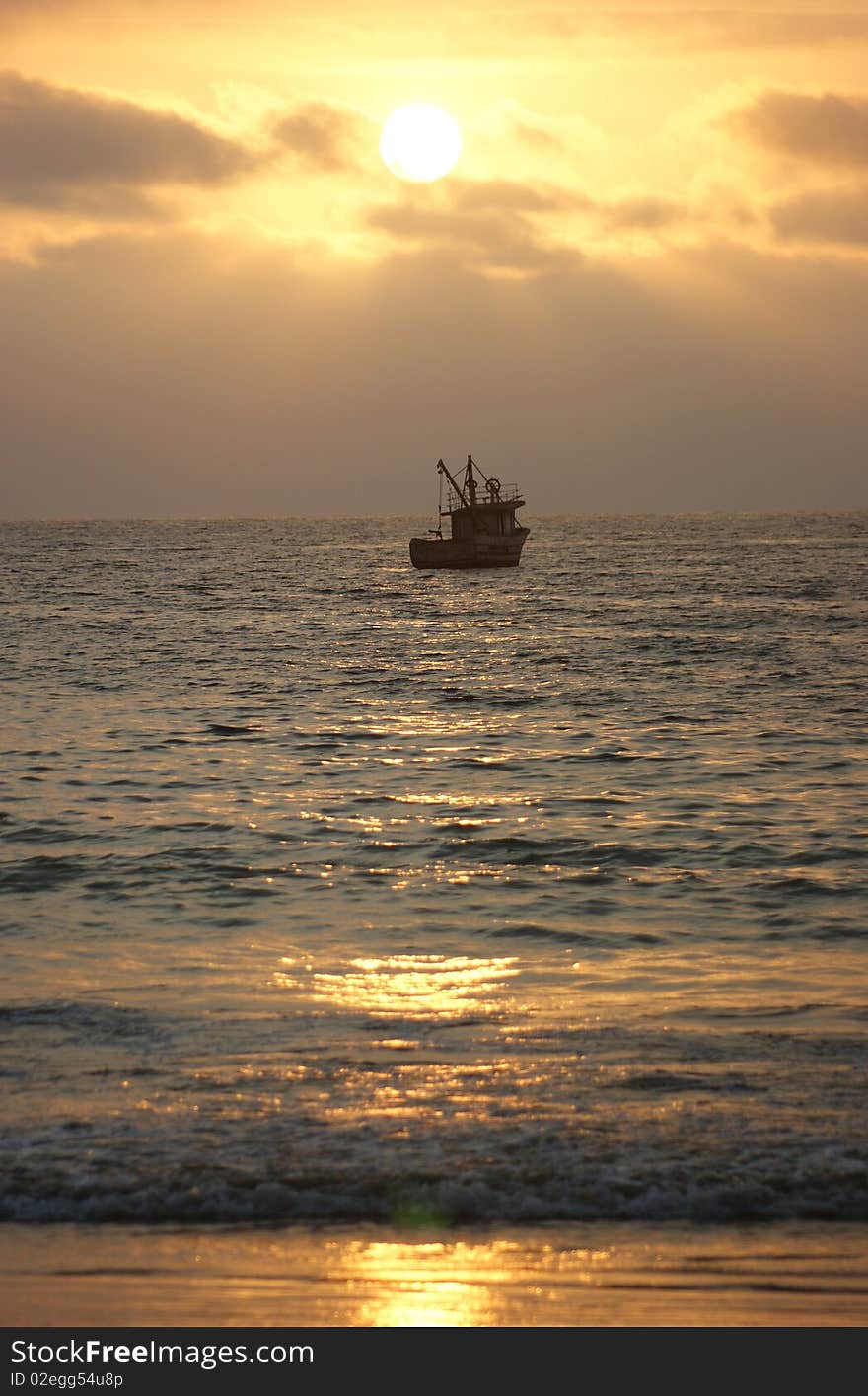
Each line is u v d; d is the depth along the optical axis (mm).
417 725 82500
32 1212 20688
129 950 36344
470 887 44250
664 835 51844
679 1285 18781
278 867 46906
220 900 42531
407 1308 18281
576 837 51594
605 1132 23297
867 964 34938
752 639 138375
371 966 34812
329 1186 21422
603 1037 28531
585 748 73250
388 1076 26016
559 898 42844
